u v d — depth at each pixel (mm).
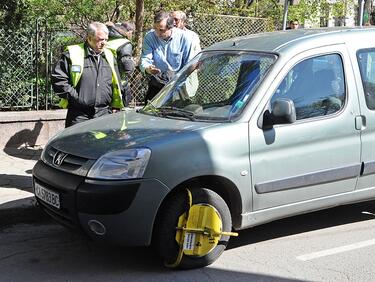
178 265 4473
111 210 4172
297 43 5090
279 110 4617
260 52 5129
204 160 4387
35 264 4703
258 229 5586
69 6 9375
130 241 4270
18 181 6551
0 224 5617
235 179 4539
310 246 5164
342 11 15195
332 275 4527
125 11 10141
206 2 11469
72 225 4410
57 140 4887
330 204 5137
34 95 8492
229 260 4805
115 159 4258
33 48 8383
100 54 6160
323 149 4965
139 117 5098
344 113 5094
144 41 6938
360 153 5184
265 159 4676
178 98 5309
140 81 8930
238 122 4625
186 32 6883
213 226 4516
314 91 5020
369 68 5379
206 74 5324
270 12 13633
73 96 6047
